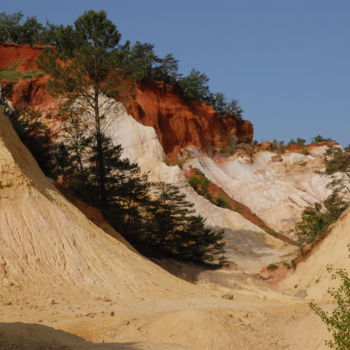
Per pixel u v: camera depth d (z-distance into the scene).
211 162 84.38
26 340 14.38
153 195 55.81
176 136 82.69
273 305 28.23
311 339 16.69
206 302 26.33
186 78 93.50
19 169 26.33
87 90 47.34
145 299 24.64
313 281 33.62
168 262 40.00
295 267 39.06
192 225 43.97
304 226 51.94
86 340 16.70
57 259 24.20
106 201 40.94
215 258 45.88
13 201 24.91
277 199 79.75
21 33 90.81
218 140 90.62
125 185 42.47
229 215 60.31
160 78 90.81
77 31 59.22
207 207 60.31
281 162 91.38
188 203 46.78
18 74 70.81
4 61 76.06
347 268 29.83
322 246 36.16
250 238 56.28
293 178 88.38
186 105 88.50
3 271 21.39
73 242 25.73
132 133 65.25
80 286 23.58
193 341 17.22
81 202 35.59
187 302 25.47
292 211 77.19
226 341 17.38
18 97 65.19
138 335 17.67
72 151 47.72
